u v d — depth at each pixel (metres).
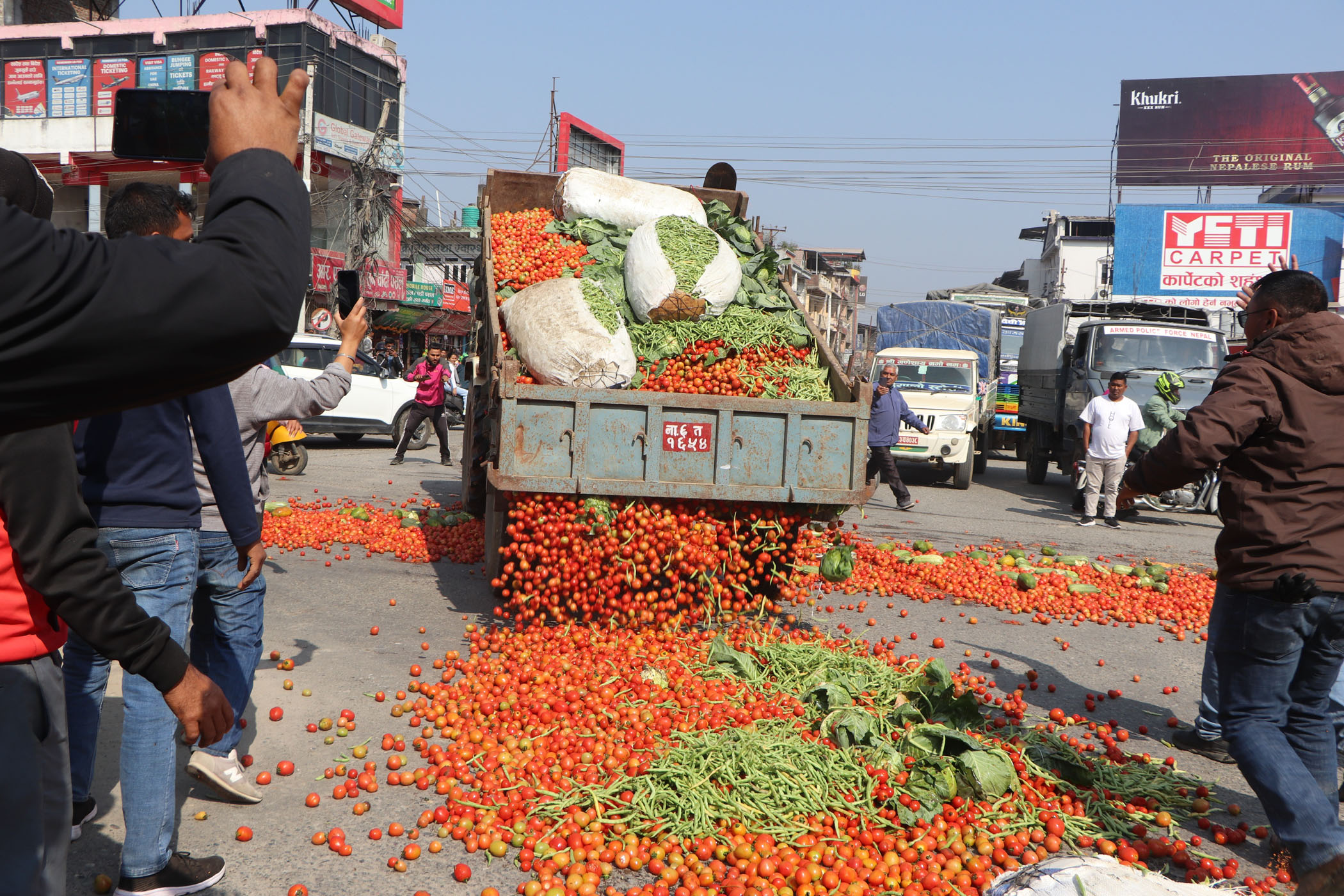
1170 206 38.91
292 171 1.32
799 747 4.23
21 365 1.04
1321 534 3.46
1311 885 3.03
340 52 31.03
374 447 19.09
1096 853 3.75
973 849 3.72
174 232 3.16
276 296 1.16
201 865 3.28
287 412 3.99
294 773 4.30
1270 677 3.57
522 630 6.16
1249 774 3.51
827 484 5.87
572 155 44.53
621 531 5.75
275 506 10.38
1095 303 18.50
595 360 5.89
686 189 8.42
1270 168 44.00
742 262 7.64
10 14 32.25
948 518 13.59
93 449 3.00
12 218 1.02
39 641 1.87
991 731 4.77
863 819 3.80
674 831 3.67
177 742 4.67
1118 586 8.98
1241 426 3.50
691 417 5.77
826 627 7.15
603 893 3.39
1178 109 44.69
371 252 31.38
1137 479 3.89
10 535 1.83
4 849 1.73
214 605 3.88
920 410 17.34
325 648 6.07
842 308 76.69
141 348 1.07
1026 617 7.98
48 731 1.86
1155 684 6.27
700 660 5.47
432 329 36.53
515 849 3.66
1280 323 3.68
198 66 30.03
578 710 4.71
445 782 4.06
